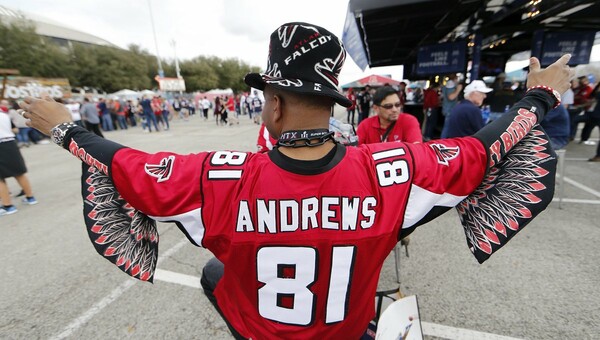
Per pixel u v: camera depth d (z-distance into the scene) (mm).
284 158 711
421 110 10320
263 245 711
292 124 721
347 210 703
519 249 2730
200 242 757
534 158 787
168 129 14398
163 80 27922
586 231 3006
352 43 4039
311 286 738
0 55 26109
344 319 783
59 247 3104
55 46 32094
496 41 8242
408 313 998
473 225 843
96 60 35906
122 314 2096
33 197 4480
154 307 2154
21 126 10047
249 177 708
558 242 2822
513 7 4938
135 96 25109
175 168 738
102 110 14625
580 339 1770
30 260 2850
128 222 888
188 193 715
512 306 2045
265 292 760
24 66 27141
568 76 825
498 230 803
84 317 2082
